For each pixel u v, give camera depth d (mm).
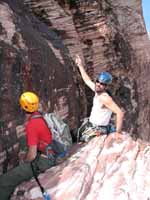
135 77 8477
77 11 7746
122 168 4453
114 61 7785
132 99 8070
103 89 5031
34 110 4152
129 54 8414
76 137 5867
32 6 7023
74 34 7203
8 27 4871
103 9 8266
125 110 7699
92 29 7758
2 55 4352
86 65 7512
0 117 4207
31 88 4926
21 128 4637
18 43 4879
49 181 4156
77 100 6391
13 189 4102
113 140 4910
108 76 5004
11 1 5785
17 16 5418
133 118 8102
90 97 7094
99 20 7824
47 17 7035
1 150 4156
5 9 5188
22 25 5332
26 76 4840
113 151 4711
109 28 7891
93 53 7645
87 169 4344
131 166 4484
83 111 6613
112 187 4188
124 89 7852
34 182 4156
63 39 7043
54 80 5605
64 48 6457
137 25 9344
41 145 4176
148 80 9289
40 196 4012
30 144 4043
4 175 4109
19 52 4754
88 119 5289
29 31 5418
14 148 4441
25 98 4121
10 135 4367
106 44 7758
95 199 4027
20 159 4574
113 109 4953
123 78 7891
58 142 4457
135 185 4227
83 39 7707
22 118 4691
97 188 4168
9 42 4684
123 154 4680
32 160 4051
